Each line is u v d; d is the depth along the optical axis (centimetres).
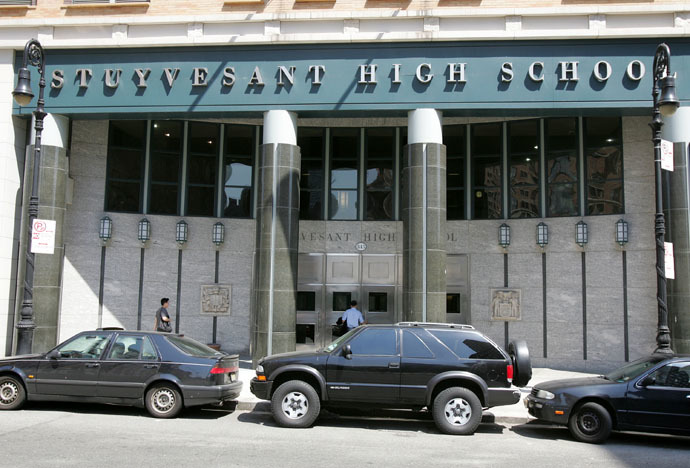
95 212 1727
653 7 1400
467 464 730
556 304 1634
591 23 1420
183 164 1802
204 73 1504
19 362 995
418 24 1465
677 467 743
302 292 1798
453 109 1442
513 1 1462
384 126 1828
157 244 1759
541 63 1427
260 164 1493
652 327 1523
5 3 1584
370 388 924
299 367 938
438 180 1427
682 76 1402
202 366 979
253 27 1506
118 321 1712
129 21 1512
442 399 914
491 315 1691
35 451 732
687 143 1385
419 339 945
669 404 862
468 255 1734
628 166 1591
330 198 1827
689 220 1370
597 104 1409
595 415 886
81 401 984
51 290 1513
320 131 1844
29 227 1223
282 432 895
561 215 1655
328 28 1487
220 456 733
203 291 1766
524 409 1103
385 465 713
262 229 1460
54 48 1535
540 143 1695
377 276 1792
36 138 1235
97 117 1563
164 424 927
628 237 1566
